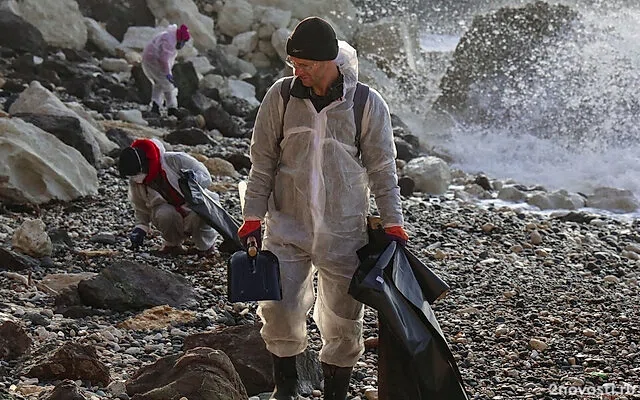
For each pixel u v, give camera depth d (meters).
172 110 18.86
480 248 10.90
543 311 8.49
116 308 7.72
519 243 11.23
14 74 19.58
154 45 18.64
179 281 8.19
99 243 9.91
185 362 5.57
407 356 5.08
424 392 5.02
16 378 5.97
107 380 6.02
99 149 13.78
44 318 7.29
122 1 26.72
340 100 5.12
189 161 9.26
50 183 11.31
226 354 6.22
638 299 9.09
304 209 5.22
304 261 5.31
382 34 26.94
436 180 14.87
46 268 8.89
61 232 9.69
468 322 8.12
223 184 13.15
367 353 7.11
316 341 7.35
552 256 10.73
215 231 9.45
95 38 25.02
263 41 27.89
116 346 6.88
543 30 21.97
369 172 5.29
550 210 14.34
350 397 6.25
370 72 24.97
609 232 12.34
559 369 7.16
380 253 5.16
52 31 23.81
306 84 5.10
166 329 7.32
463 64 21.89
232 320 7.69
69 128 13.15
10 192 11.00
